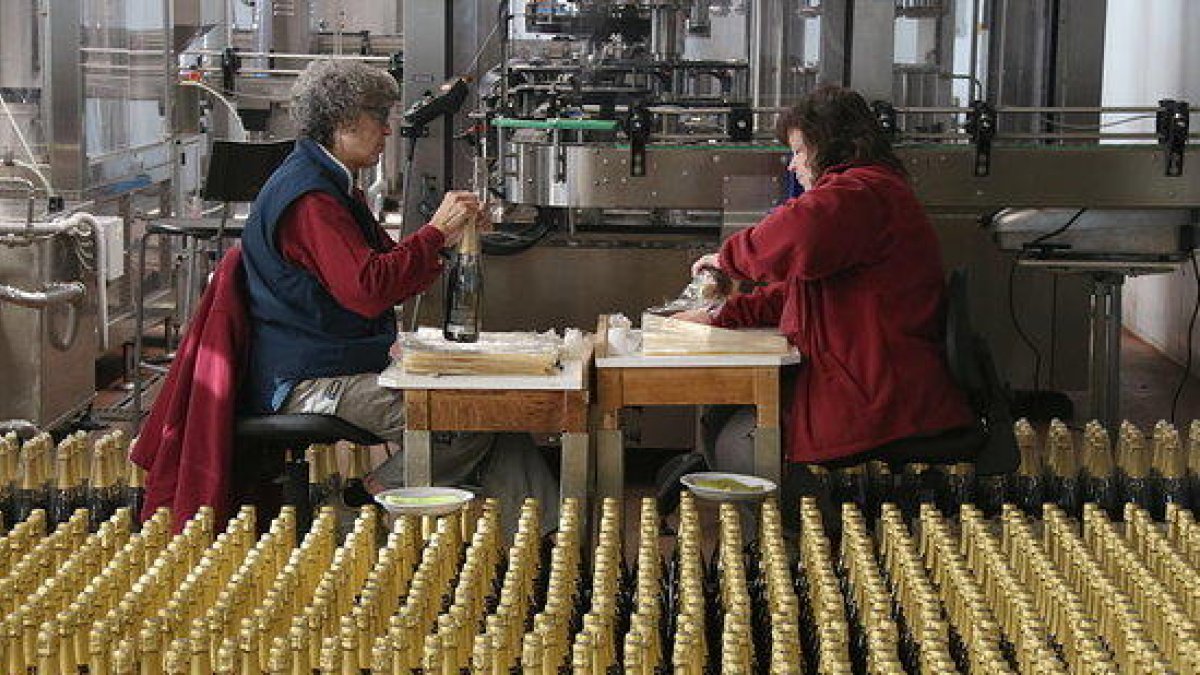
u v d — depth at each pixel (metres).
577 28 6.98
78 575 3.63
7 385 7.50
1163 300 10.27
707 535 5.55
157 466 4.90
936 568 3.85
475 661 3.02
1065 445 4.88
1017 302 7.86
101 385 9.00
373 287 4.80
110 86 8.77
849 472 5.10
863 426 4.89
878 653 3.02
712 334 4.76
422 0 7.45
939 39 7.09
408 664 3.11
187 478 4.83
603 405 4.72
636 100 6.50
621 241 7.04
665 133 6.76
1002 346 7.90
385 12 12.46
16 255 7.39
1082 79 7.51
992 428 4.95
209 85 9.81
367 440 4.93
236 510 4.98
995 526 4.49
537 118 6.55
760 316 5.33
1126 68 10.82
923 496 4.99
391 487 4.87
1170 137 6.54
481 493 4.86
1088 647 3.01
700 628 3.23
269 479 5.12
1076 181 6.57
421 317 7.09
